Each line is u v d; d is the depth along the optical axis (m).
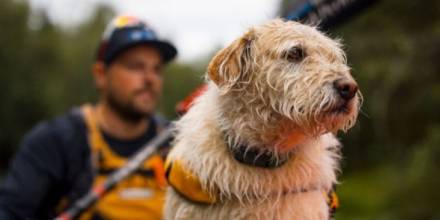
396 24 5.62
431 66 5.45
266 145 1.28
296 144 1.28
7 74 13.39
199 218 1.31
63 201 1.95
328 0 1.68
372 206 8.16
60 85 14.30
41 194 1.91
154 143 1.88
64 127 1.96
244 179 1.27
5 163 13.64
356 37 5.63
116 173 1.88
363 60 5.59
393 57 5.54
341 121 1.27
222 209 1.29
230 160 1.28
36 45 13.93
